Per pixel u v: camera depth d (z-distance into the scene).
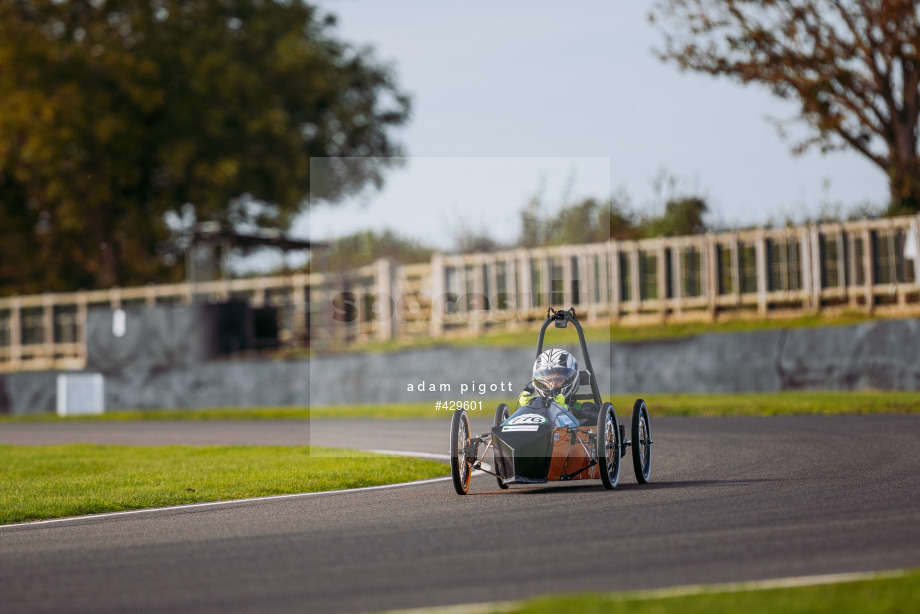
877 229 95.75
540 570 26.98
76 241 183.38
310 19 178.62
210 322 122.81
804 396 86.75
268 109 164.50
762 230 102.19
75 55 157.25
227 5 170.62
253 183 168.00
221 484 48.75
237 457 63.28
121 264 181.00
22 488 49.88
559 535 31.80
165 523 38.03
